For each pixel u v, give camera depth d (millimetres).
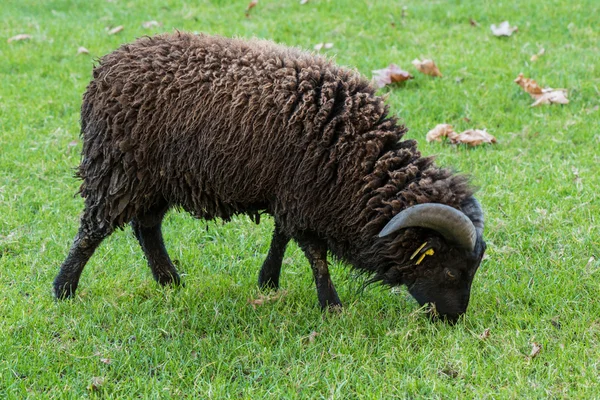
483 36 11750
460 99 9727
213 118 5500
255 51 5730
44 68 10922
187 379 5102
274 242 6262
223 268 6848
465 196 5504
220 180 5633
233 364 5250
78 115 9617
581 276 6359
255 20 12641
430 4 13125
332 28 12188
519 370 5066
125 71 5645
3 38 11969
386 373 5086
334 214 5562
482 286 6297
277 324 5805
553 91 9625
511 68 10484
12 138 8930
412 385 4941
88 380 5039
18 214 7484
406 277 5621
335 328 5617
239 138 5488
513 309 5965
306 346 5469
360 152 5457
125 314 5945
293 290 6352
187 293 6266
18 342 5457
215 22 12508
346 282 6508
